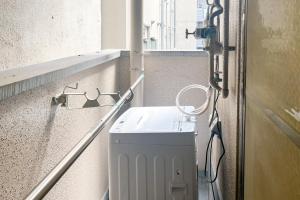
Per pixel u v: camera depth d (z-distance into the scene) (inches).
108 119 60.1
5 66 54.2
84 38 109.6
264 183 40.2
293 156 28.1
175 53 123.3
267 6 38.8
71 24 94.7
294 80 28.0
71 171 80.0
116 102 72.2
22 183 55.2
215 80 77.7
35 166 60.2
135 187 75.0
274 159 34.9
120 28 148.6
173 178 73.9
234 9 72.5
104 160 112.6
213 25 72.4
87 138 47.7
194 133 73.5
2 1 52.9
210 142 107.2
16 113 52.3
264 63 40.1
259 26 43.6
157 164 73.9
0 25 52.2
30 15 64.9
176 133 73.1
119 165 74.9
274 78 34.8
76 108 75.9
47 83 61.7
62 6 86.2
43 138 63.4
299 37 26.8
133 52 116.6
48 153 66.2
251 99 49.5
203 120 127.3
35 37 67.6
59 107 71.3
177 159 73.4
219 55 82.7
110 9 148.1
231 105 75.9
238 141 60.1
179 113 89.4
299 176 26.5
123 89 125.1
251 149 49.7
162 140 73.3
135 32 115.8
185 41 224.8
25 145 55.9
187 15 245.4
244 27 55.0
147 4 179.2
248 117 52.3
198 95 125.6
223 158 94.0
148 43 180.4
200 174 129.7
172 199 74.5
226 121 87.1
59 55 84.1
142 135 73.8
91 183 98.3
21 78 47.1
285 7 31.0
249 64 51.4
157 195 74.7
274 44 35.0
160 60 124.4
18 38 59.2
